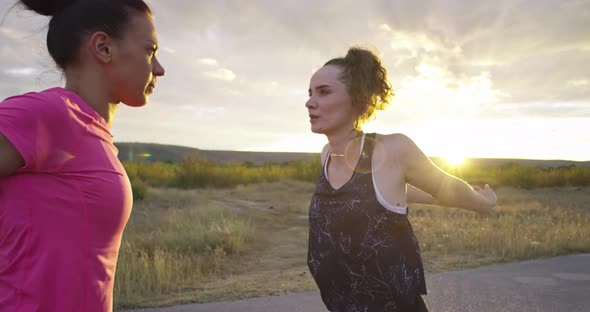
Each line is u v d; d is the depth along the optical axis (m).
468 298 4.93
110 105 1.49
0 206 1.27
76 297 1.30
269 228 11.60
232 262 7.47
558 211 13.70
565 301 4.84
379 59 1.98
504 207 15.12
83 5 1.42
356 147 1.90
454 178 1.93
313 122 1.94
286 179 26.31
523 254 7.27
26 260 1.27
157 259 6.10
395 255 1.84
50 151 1.27
